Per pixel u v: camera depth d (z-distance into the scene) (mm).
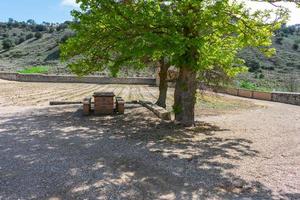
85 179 8547
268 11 14961
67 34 106688
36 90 34469
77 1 15000
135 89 39062
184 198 7543
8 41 113812
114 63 17031
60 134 13758
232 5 14547
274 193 7957
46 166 9539
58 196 7496
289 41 107875
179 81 16094
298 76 72875
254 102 29906
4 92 31594
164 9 14406
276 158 10852
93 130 14586
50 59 88438
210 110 22391
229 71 18219
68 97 28719
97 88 39156
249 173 9312
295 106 27906
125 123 16250
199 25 14008
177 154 11039
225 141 13117
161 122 16562
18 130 14453
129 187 8094
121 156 10680
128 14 13945
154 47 13445
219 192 7930
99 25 15133
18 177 8641
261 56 88688
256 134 14633
